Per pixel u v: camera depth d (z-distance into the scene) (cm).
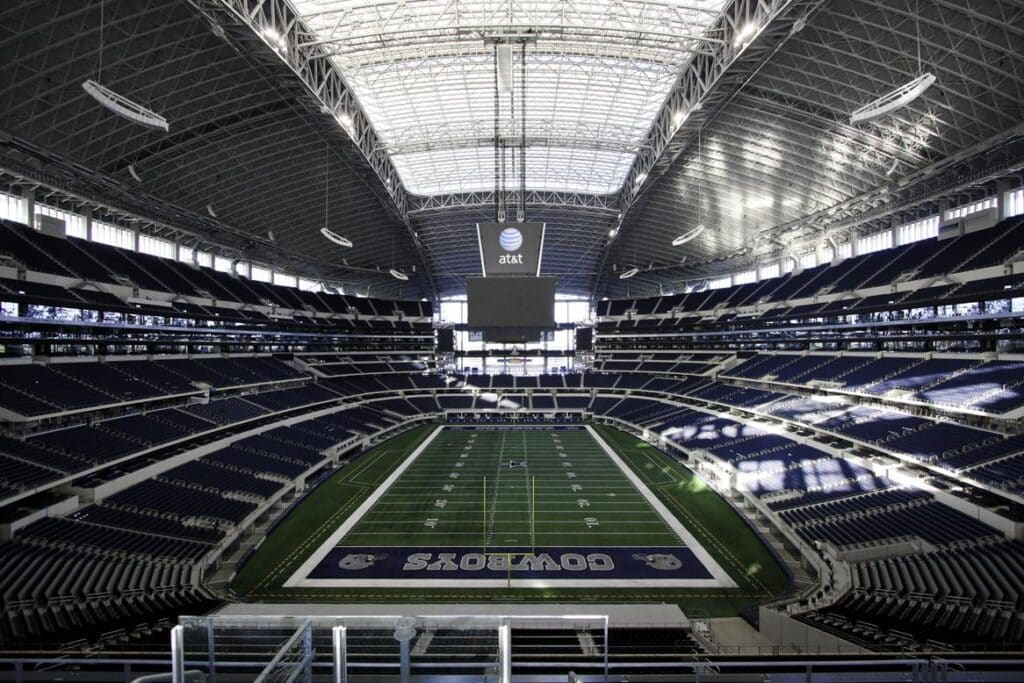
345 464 4750
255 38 2680
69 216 3850
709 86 3203
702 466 4362
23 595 1978
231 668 574
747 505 3562
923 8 2380
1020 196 3488
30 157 3075
